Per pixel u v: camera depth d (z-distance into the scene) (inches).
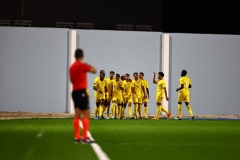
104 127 2395.4
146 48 3796.8
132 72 3799.2
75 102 1667.1
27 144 1600.6
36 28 3732.8
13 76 3725.4
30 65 3735.2
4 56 3718.0
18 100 3730.3
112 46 3779.5
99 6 4677.7
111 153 1398.9
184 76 3179.1
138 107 3248.0
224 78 3855.8
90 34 3762.3
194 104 3818.9
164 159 1289.4
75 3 4623.5
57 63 3747.5
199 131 2206.0
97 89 3144.7
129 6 4736.7
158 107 3152.1
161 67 3799.2
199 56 3828.7
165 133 2078.0
